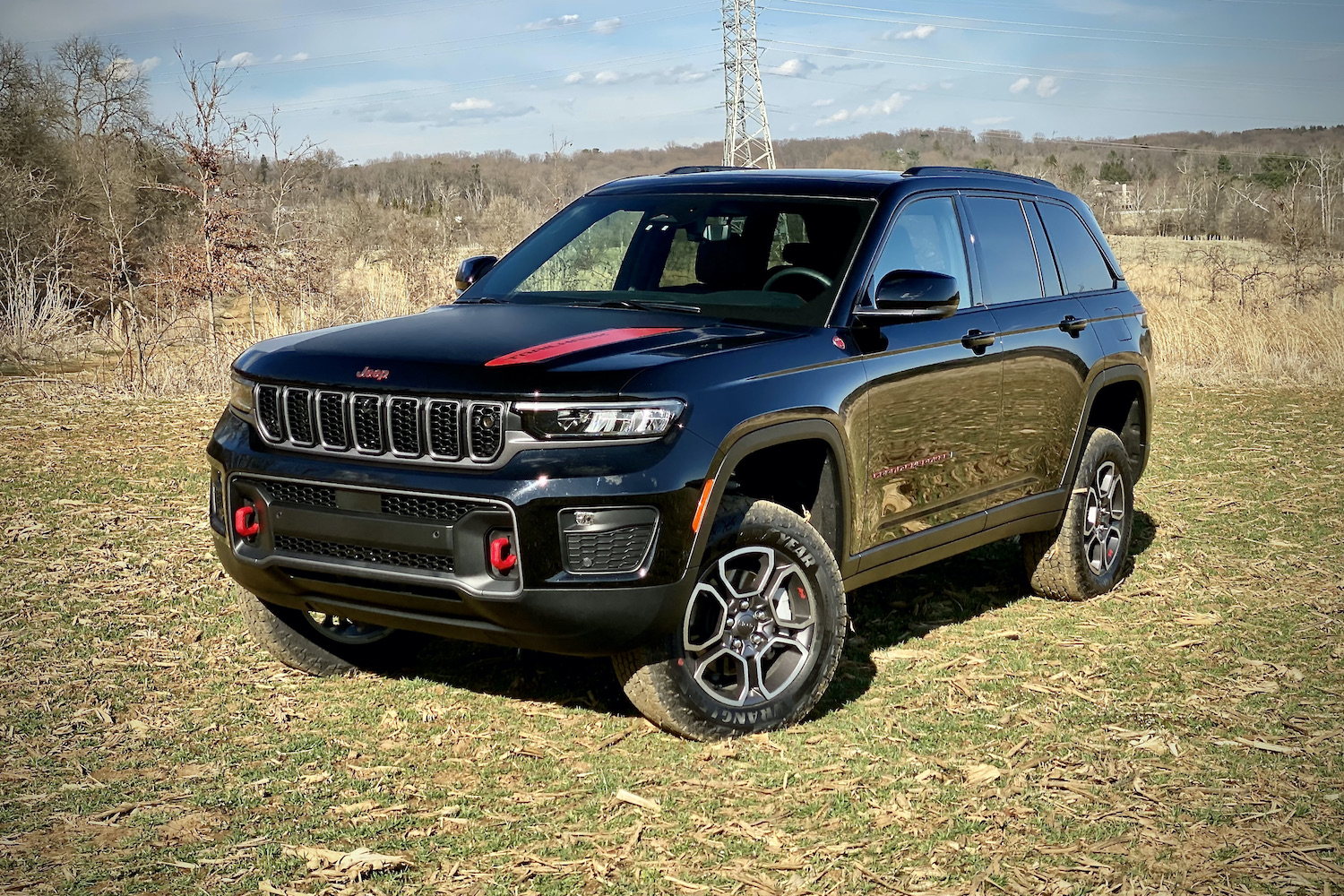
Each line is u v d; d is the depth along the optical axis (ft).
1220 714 14.24
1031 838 11.00
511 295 15.74
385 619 12.35
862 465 14.03
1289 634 17.39
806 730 13.42
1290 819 11.49
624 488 11.39
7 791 11.29
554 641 11.63
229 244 44.86
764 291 14.57
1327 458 31.22
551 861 10.34
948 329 15.52
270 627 14.20
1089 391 18.47
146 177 74.95
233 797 11.36
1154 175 389.80
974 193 17.19
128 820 10.82
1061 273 18.71
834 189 15.69
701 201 16.06
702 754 12.67
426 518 11.59
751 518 12.67
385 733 13.10
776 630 13.33
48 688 13.93
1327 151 186.80
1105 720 13.98
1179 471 29.58
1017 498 17.34
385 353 12.32
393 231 64.34
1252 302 62.13
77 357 48.85
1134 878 10.30
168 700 13.79
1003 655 16.39
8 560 18.95
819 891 9.98
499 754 12.62
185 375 39.45
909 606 18.66
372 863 10.11
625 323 13.57
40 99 89.66
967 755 12.85
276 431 12.58
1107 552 19.70
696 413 11.91
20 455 26.99
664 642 12.33
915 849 10.74
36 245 65.98
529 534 11.27
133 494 23.65
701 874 10.20
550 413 11.38
